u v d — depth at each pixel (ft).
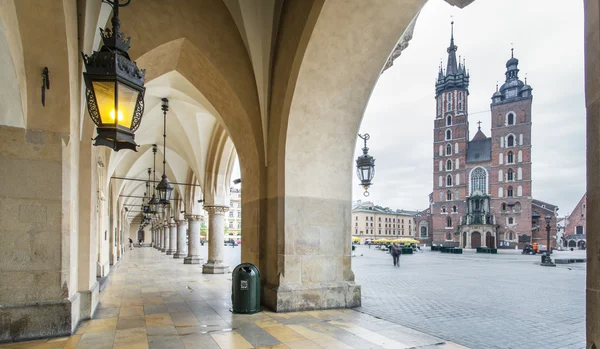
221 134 52.75
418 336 19.92
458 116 258.78
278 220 27.20
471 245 233.76
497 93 241.96
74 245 21.54
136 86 15.19
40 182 19.16
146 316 24.13
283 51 27.14
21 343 18.10
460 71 263.29
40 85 18.45
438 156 265.95
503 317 25.49
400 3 22.66
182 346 17.87
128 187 88.79
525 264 85.81
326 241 28.14
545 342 19.58
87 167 24.08
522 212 224.12
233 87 29.22
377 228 382.83
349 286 28.04
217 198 54.13
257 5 27.43
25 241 18.88
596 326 7.58
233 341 18.66
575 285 44.78
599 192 7.56
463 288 40.86
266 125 29.55
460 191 252.83
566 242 266.57
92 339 18.89
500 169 234.99
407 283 45.29
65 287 19.66
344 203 29.12
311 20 23.15
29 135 18.99
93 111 14.69
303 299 26.25
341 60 25.54
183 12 27.35
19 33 17.06
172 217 102.63
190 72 31.35
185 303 28.58
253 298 25.20
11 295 18.61
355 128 29.30
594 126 7.80
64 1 16.90
